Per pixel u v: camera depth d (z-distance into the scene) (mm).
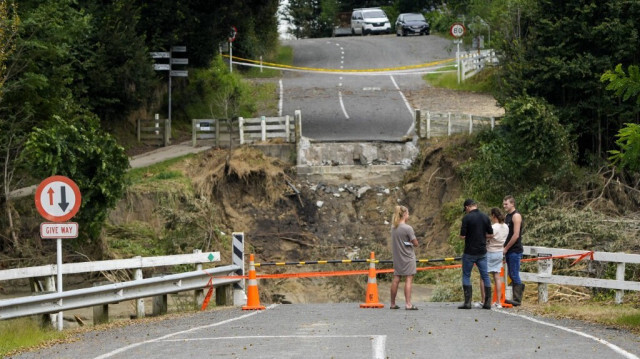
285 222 51625
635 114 48031
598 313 26344
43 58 42125
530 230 41156
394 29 129500
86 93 54625
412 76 84812
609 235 38781
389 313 27031
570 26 49281
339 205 52906
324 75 86438
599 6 48719
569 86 48812
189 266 41344
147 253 42031
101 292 25891
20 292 35031
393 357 17391
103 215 35719
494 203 47656
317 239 50469
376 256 44938
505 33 55562
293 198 53000
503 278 30906
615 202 45156
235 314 27906
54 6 42125
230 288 32656
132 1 55906
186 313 29281
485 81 78438
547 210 42438
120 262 27234
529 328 22422
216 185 52344
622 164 24828
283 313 27750
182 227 45312
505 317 25453
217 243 45562
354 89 78188
